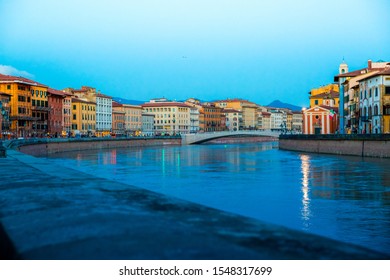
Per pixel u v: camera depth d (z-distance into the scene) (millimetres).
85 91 197250
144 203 11344
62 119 172125
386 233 25281
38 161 35562
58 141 120375
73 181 17953
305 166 67125
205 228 7941
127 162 82500
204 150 129875
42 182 17469
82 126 184875
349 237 24562
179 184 47656
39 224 9062
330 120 145250
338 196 38062
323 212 31312
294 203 35031
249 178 52688
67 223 9000
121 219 9148
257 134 195875
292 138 121938
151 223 8602
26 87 146875
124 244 7113
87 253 6777
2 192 14383
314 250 6332
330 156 89125
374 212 31109
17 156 45562
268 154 103125
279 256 6129
